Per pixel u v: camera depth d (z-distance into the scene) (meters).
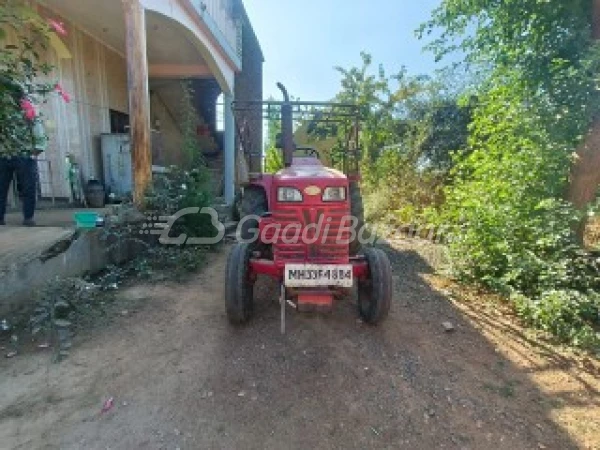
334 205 3.00
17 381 2.47
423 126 8.44
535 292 3.90
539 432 2.19
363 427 2.15
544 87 4.26
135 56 4.57
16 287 3.22
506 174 4.34
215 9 7.66
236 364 2.67
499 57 4.75
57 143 6.58
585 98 3.86
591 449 2.08
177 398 2.33
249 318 3.25
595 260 3.92
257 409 2.25
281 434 2.07
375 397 2.38
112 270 4.14
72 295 3.42
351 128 4.92
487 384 2.61
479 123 4.79
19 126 2.79
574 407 2.43
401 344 3.01
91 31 7.31
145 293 3.83
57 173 6.60
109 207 6.32
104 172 7.47
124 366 2.64
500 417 2.29
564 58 4.15
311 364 2.68
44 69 2.78
